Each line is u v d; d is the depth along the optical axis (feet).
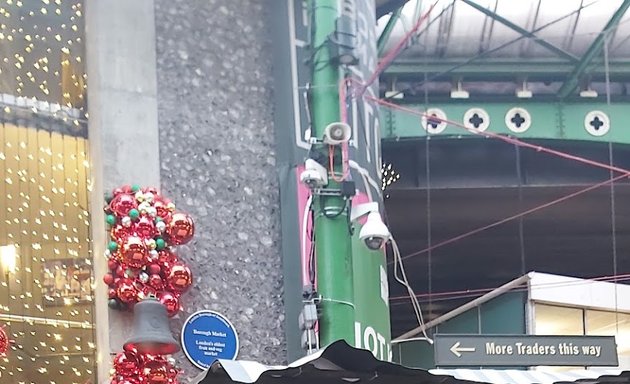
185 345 33.06
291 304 34.96
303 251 35.09
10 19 35.09
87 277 33.81
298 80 36.96
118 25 35.01
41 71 35.09
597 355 32.30
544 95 64.34
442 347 31.32
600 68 62.85
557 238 76.64
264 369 23.03
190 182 35.14
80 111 35.19
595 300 52.70
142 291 32.04
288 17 37.55
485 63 62.85
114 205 32.50
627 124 64.75
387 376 25.38
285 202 35.91
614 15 58.80
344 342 23.61
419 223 72.08
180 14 36.58
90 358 33.19
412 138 62.54
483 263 79.61
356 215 32.89
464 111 63.46
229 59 36.96
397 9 56.03
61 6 35.86
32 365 32.71
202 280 34.27
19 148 34.17
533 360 31.78
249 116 36.70
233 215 35.45
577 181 68.44
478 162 67.41
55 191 34.30
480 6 56.80
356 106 39.68
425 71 62.34
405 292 78.38
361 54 40.65
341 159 32.40
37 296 33.32
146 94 34.88
